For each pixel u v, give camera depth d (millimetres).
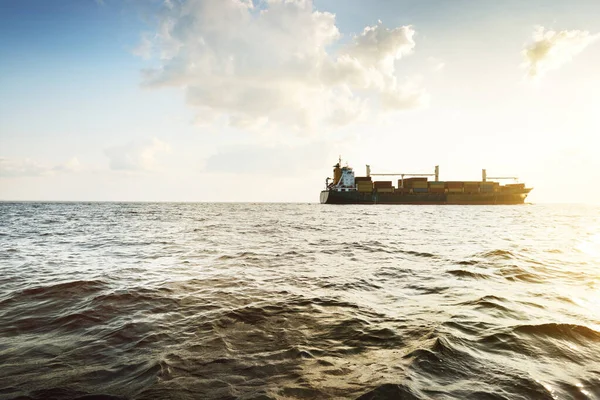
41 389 3105
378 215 49156
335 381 3189
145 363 3627
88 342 4230
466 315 5195
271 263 10086
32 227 24141
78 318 5137
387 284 7441
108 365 3594
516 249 13094
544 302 5941
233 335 4457
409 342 4133
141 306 5754
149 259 10727
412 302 6023
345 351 3918
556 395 2922
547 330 4484
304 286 7234
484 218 41125
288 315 5281
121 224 27953
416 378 3199
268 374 3363
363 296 6449
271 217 42719
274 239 16922
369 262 10281
